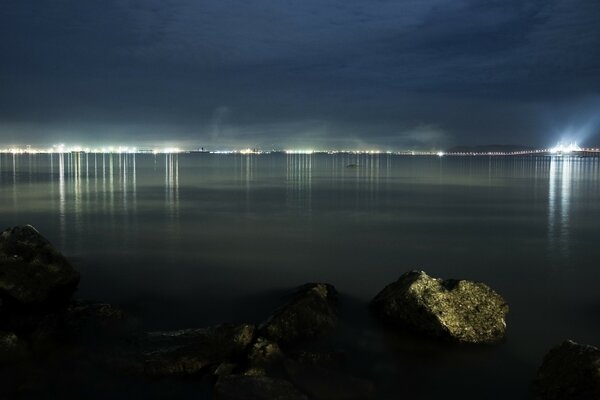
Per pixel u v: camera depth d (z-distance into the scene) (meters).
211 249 21.34
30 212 32.88
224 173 95.88
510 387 9.49
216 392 8.27
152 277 16.55
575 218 31.95
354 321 12.27
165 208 36.47
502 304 11.57
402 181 72.81
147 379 9.34
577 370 8.30
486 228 27.73
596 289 15.57
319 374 9.28
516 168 134.00
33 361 9.93
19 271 12.27
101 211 34.06
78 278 13.33
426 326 11.27
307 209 36.84
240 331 10.33
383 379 9.63
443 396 9.15
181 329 11.56
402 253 20.86
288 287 15.43
